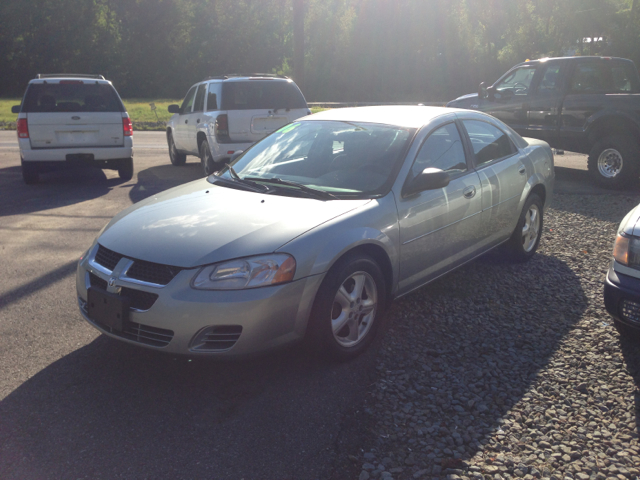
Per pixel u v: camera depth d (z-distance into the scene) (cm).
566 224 679
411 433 275
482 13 5309
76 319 404
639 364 345
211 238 313
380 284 356
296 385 319
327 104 2417
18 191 881
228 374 330
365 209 349
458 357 354
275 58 6881
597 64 951
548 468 252
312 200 356
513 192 492
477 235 453
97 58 5956
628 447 268
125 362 343
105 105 945
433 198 397
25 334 379
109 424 280
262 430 276
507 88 1054
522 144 538
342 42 5853
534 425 284
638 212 362
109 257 327
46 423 280
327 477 244
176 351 297
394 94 5806
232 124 890
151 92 6431
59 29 5816
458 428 280
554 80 956
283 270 301
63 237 617
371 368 339
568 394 313
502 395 310
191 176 1026
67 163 941
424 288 473
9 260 537
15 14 5609
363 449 263
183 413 290
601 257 556
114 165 980
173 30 6412
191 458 255
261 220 328
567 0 4078
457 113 459
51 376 325
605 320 410
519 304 440
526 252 538
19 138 891
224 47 6681
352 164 392
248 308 292
